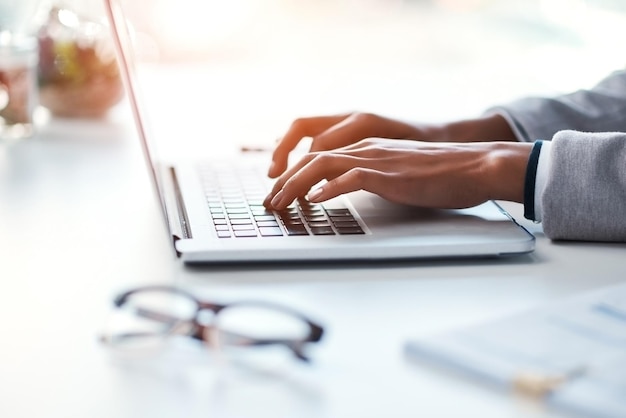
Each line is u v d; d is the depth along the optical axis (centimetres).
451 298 75
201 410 56
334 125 121
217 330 64
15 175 124
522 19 268
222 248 82
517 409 55
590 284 79
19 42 155
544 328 64
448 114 201
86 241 93
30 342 67
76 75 161
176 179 117
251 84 223
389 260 84
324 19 309
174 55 279
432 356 61
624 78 128
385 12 306
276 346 64
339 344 65
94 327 70
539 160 95
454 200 96
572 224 91
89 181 120
